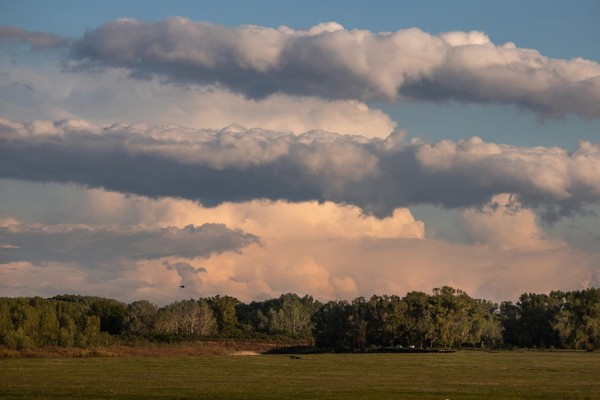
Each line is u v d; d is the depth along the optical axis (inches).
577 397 3759.8
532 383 4672.7
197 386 4313.5
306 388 4215.1
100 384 4434.1
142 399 3545.8
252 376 5236.2
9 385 4323.3
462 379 5019.7
